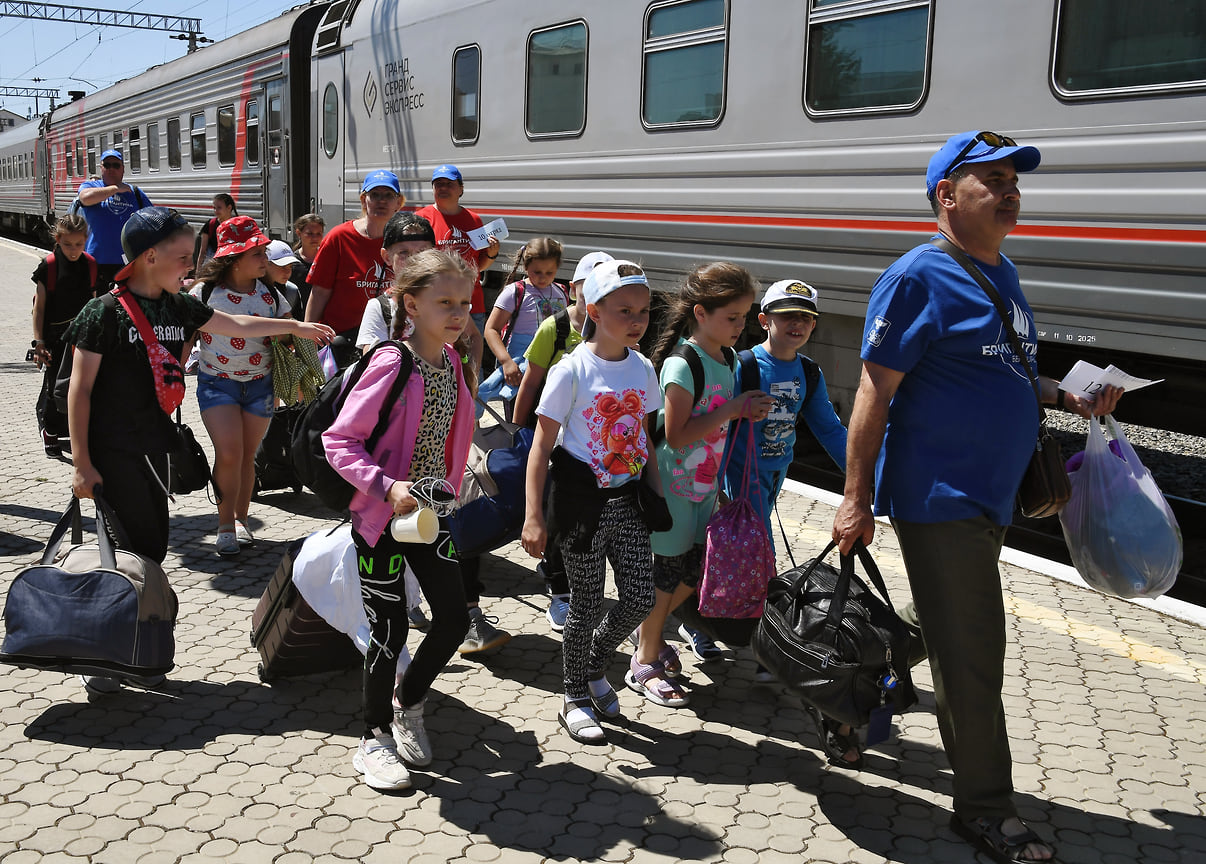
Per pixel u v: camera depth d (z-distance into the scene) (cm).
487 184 952
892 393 290
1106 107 505
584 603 349
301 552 354
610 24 792
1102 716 373
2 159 3406
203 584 477
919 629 339
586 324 354
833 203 639
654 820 304
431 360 322
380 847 285
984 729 293
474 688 387
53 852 276
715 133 712
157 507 375
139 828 289
